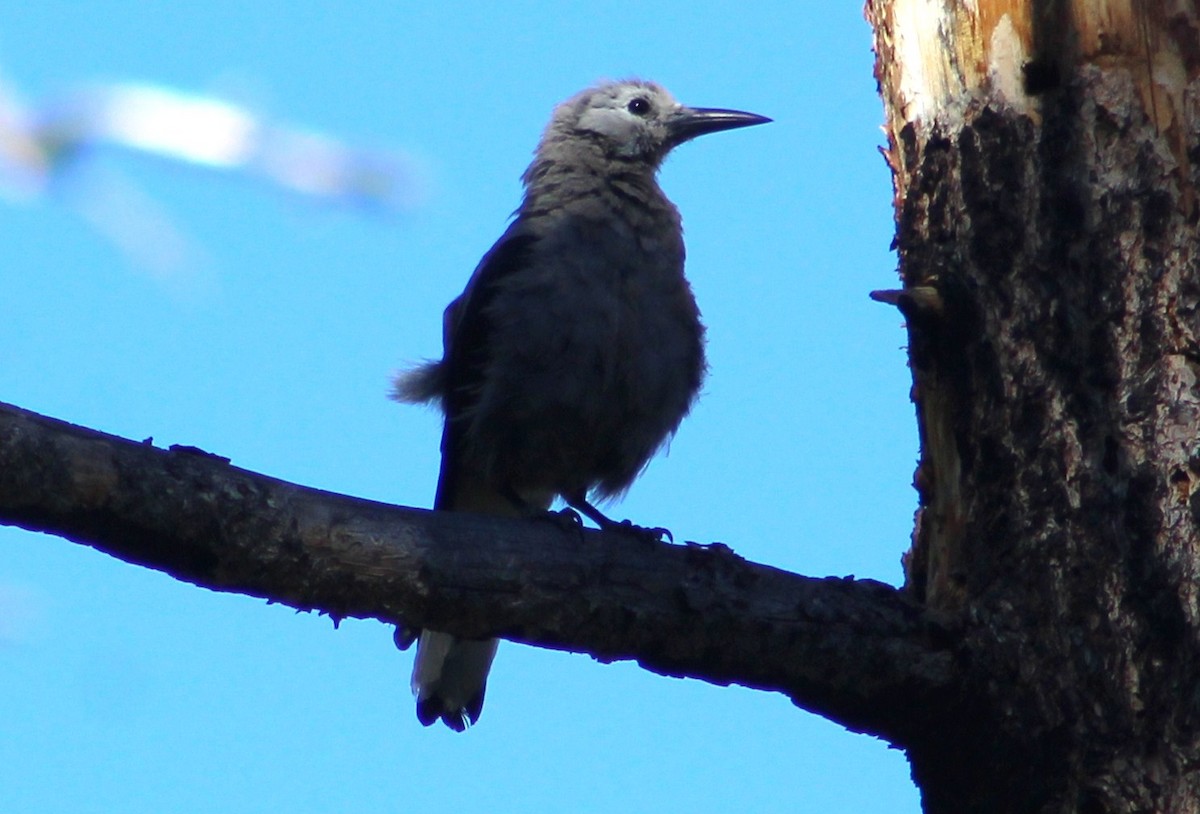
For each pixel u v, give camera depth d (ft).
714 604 26.58
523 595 26.04
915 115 30.37
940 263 29.07
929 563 29.19
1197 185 26.68
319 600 25.39
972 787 26.91
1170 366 26.12
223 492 24.40
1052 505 26.61
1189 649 24.91
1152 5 27.55
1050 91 28.22
